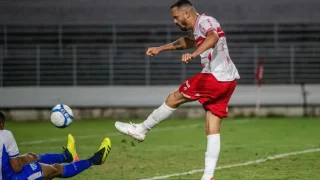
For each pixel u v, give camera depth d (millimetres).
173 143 46875
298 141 47625
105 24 73312
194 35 25953
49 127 61688
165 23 73375
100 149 26141
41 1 73312
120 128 27109
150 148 43750
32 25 73062
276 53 73562
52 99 70312
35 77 72562
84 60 72750
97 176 31938
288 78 73625
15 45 72688
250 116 71125
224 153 40688
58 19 73250
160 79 73125
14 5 73000
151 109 71062
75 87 70938
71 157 27203
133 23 73312
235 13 73500
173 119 70000
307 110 71375
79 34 73438
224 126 60906
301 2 73688
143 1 73688
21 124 65562
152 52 27484
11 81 72500
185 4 25969
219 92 25969
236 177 31297
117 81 73000
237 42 73688
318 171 33031
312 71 73562
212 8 73250
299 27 73688
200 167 34750
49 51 72750
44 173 23875
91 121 68375
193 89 26047
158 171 33375
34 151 43281
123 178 31297
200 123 64500
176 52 73188
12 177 22953
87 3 73500
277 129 57469
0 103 69938
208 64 25969
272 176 31516
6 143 22859
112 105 70750
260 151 41625
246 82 73625
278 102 70875
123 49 73000
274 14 73688
